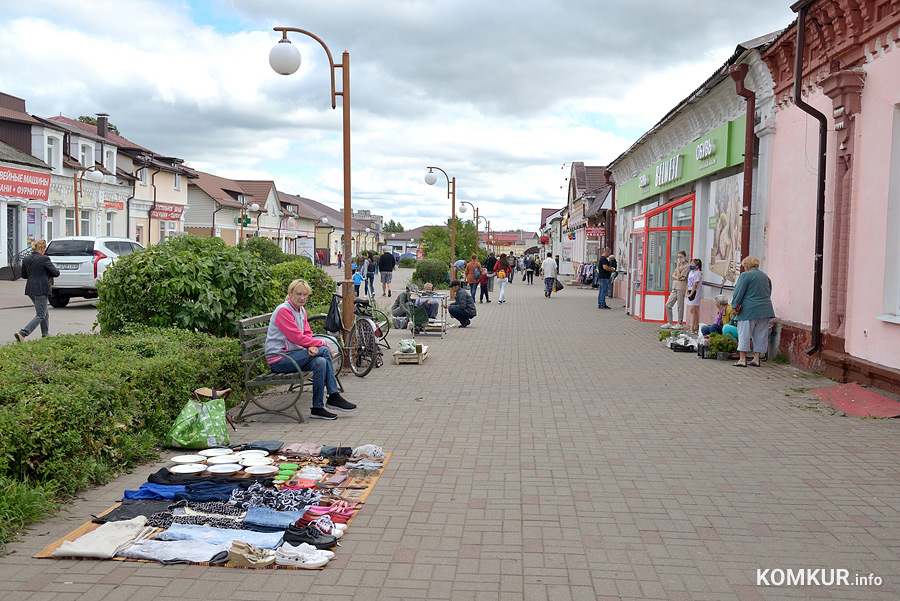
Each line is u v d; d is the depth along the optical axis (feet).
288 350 26.32
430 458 20.92
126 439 19.60
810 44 35.50
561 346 47.52
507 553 14.19
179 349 25.25
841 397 28.73
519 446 22.30
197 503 16.34
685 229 61.82
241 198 236.43
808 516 16.34
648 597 12.41
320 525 15.08
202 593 12.32
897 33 28.19
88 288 71.36
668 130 66.08
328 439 23.13
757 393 30.63
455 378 34.96
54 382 18.84
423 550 14.30
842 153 32.12
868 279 30.07
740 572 13.42
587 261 156.46
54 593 12.17
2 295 84.79
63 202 127.44
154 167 162.40
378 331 39.75
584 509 16.71
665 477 19.20
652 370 37.09
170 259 31.30
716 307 53.01
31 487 16.01
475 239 167.53
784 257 39.55
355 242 387.75
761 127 42.52
